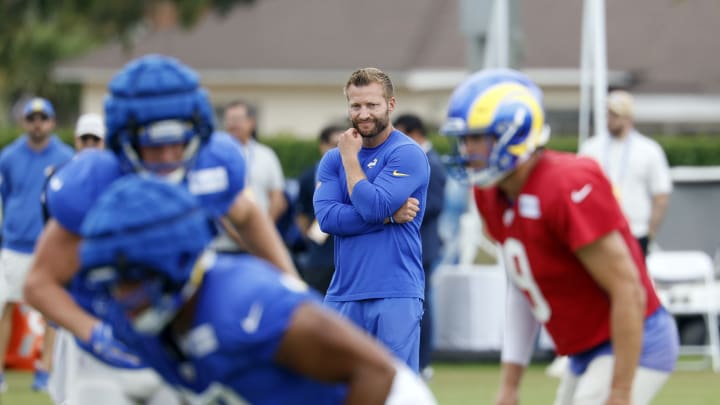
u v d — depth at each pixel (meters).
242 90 97.50
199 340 11.89
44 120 37.09
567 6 96.19
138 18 109.75
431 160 36.97
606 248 15.80
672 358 17.28
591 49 43.69
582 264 16.28
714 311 44.19
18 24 110.94
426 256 36.91
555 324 16.86
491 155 16.09
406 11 100.62
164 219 11.46
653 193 38.19
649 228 38.31
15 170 37.22
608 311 16.58
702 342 45.38
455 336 43.75
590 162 16.05
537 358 45.50
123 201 11.49
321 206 24.36
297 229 40.47
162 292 11.63
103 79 99.81
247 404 12.27
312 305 11.94
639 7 98.44
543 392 36.59
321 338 11.83
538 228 16.08
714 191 48.31
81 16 111.56
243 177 17.86
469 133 16.12
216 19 103.75
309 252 37.06
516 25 43.28
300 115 97.12
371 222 23.67
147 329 11.90
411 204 23.86
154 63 16.36
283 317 11.77
